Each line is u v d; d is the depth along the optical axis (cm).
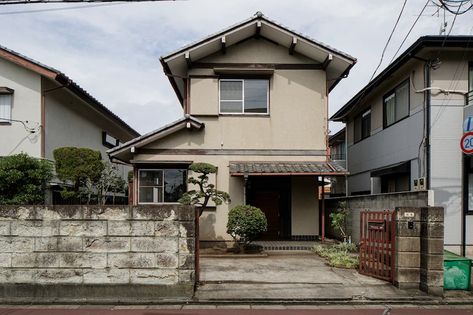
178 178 1235
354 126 1820
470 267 716
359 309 615
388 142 1383
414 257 711
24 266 668
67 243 669
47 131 1372
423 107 1117
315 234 1259
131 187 1438
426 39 1027
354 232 1189
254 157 1248
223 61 1274
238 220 1031
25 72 1339
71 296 661
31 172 1046
